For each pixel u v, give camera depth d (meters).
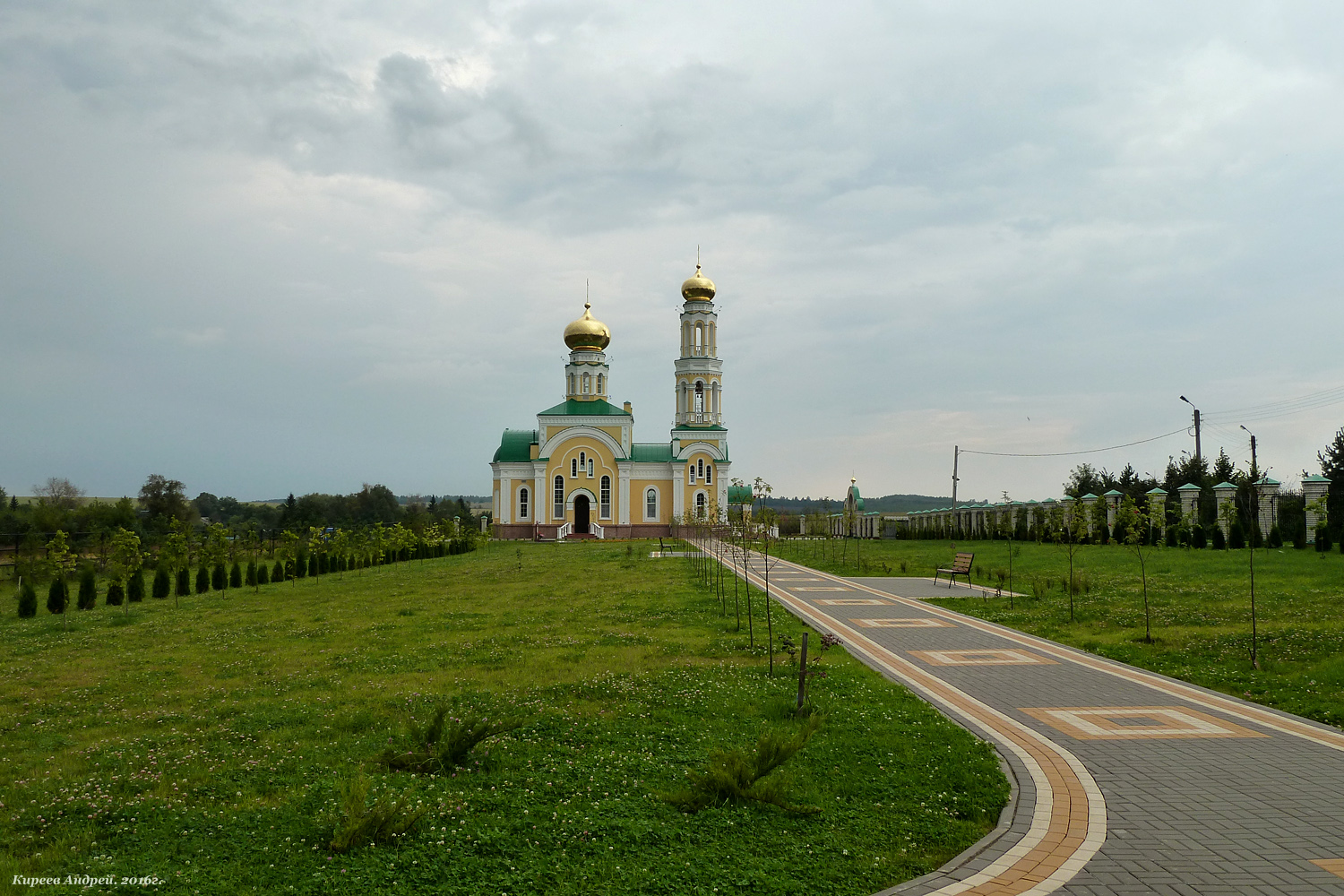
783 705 13.25
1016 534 60.94
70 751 11.94
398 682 16.05
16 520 64.31
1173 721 13.09
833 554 54.47
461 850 8.17
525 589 34.22
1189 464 61.97
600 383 92.56
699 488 88.19
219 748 11.80
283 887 7.51
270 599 33.22
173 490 84.06
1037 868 7.96
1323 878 7.75
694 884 7.52
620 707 13.46
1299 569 30.59
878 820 8.98
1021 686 15.48
